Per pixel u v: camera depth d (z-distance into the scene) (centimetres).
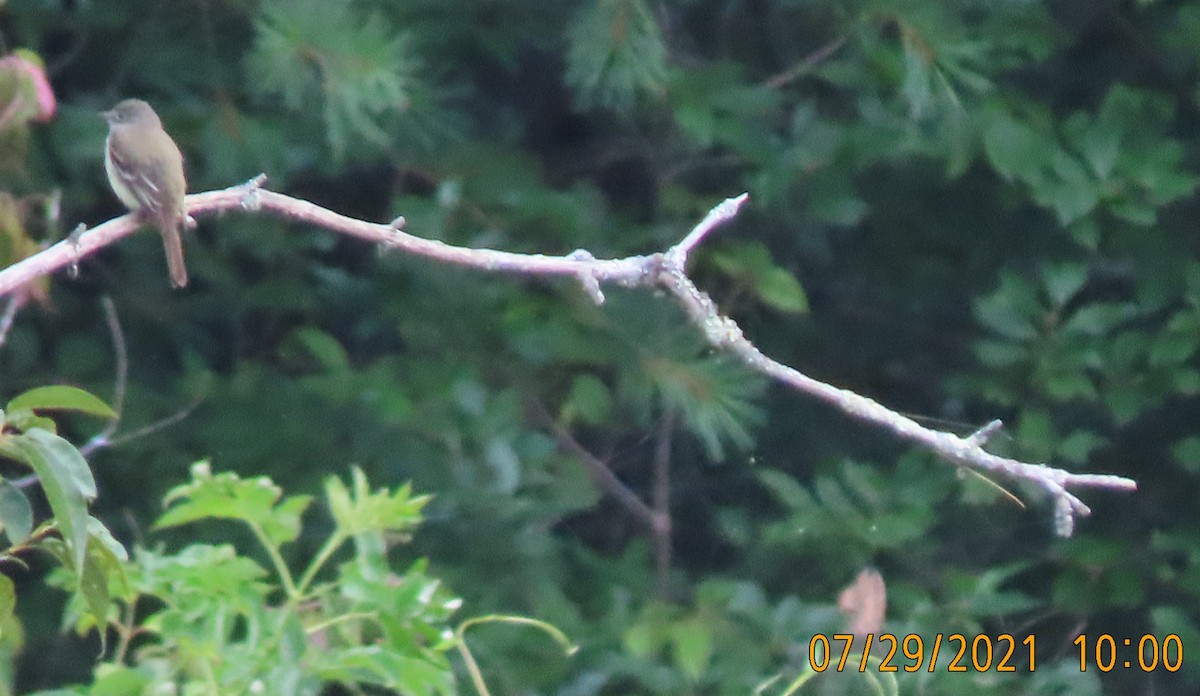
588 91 1027
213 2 1056
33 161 1030
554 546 1070
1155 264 1160
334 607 621
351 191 1128
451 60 1091
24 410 523
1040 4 1096
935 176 1160
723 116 1067
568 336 1036
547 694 1022
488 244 1047
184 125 1040
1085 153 1074
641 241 1095
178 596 612
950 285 1225
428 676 591
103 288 1145
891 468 1211
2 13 1064
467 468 1016
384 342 1152
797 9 1124
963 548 1226
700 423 1013
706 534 1237
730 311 1192
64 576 632
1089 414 1199
